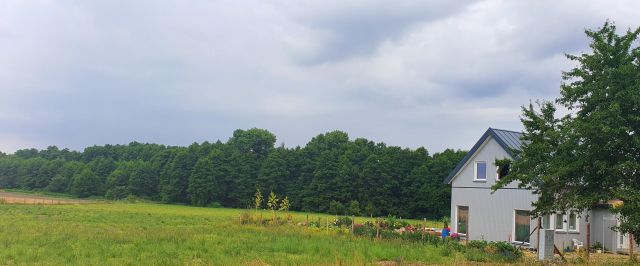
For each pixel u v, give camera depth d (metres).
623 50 18.53
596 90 18.38
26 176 138.75
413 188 88.25
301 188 99.44
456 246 25.28
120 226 35.56
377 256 21.30
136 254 19.48
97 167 131.88
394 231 32.44
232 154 105.31
